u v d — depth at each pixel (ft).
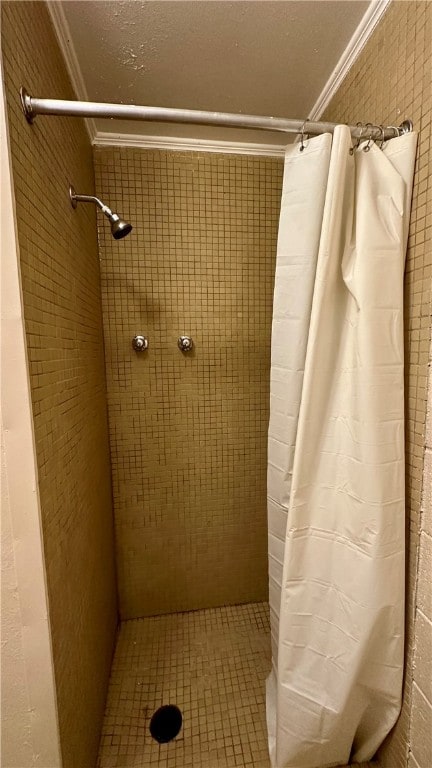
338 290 2.64
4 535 1.84
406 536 2.61
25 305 1.83
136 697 3.74
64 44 2.82
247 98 3.68
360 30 2.85
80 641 2.70
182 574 4.91
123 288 4.25
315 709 2.80
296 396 2.93
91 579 3.18
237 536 4.96
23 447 1.82
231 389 4.66
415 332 2.46
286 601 2.84
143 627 4.71
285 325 2.97
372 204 2.46
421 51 2.28
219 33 2.86
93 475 3.44
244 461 4.82
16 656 1.94
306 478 2.76
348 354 2.63
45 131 2.27
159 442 4.59
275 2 2.61
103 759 3.17
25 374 1.79
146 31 2.82
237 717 3.52
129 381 4.41
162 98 3.65
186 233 4.28
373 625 2.53
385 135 2.49
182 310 4.41
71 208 2.90
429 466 2.37
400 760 2.71
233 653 4.29
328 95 3.57
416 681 2.53
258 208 4.40
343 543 2.70
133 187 4.10
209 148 4.19
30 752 2.05
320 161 2.56
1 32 1.62
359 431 2.53
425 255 2.34
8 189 1.67
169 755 3.20
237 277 4.47
